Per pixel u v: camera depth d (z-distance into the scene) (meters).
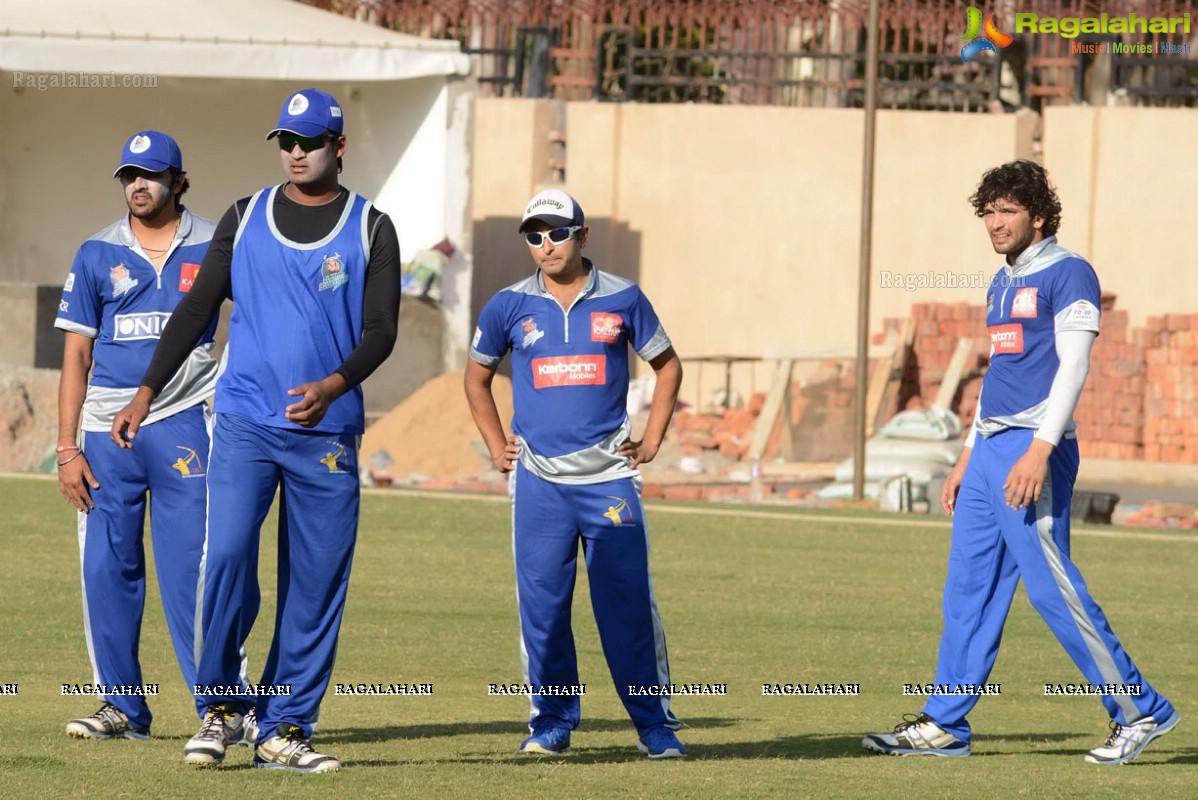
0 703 25.89
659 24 96.31
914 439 78.44
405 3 96.50
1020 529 23.39
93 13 81.69
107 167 94.56
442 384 79.44
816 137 93.38
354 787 19.41
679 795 19.25
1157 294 90.25
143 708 23.78
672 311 94.62
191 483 23.83
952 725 23.58
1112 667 22.98
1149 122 90.44
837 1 94.00
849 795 19.44
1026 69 95.62
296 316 20.80
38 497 56.22
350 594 39.12
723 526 54.53
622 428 23.11
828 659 32.59
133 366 23.98
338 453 20.92
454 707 26.88
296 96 20.97
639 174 94.81
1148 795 19.95
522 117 95.75
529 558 23.08
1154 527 59.44
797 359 85.38
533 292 23.05
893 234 92.75
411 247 89.56
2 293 77.81
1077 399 22.81
